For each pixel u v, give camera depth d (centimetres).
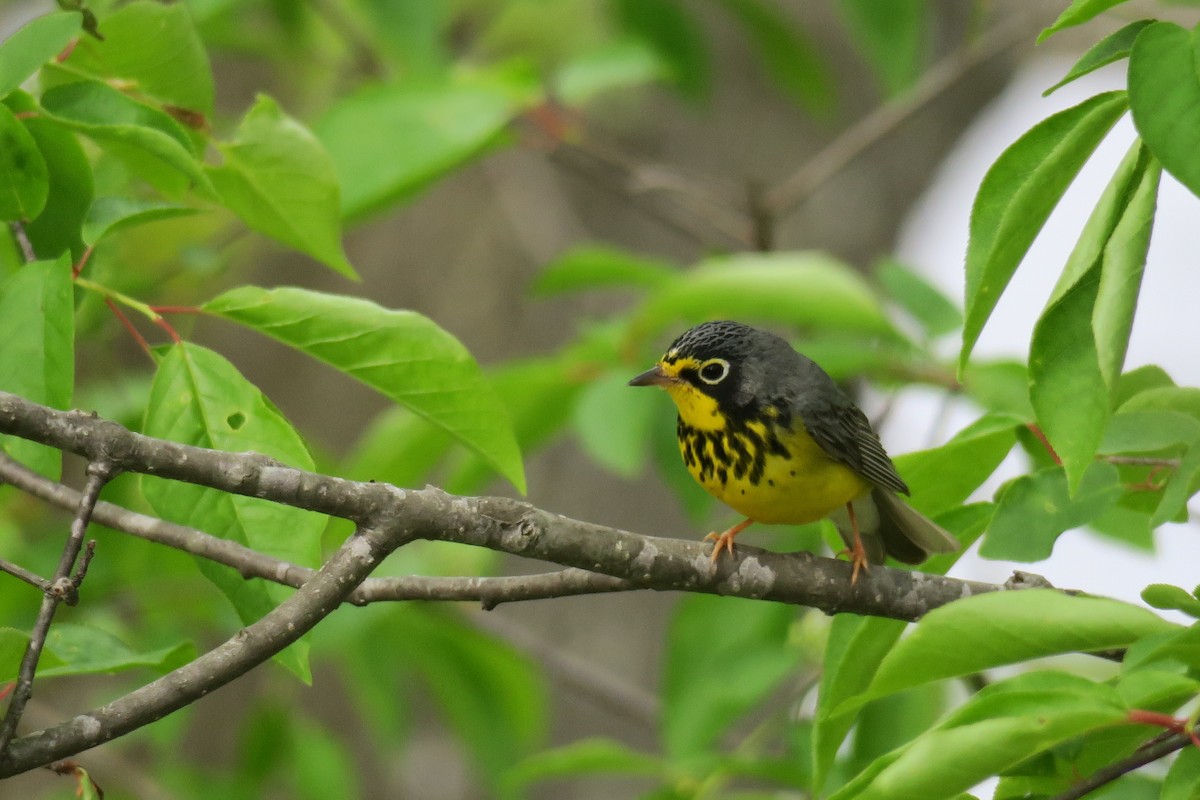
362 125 1164
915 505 881
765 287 1145
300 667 685
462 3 1880
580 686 1571
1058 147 567
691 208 1575
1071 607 591
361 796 1894
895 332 1148
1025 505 747
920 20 1416
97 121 741
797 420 958
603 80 1337
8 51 689
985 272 593
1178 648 549
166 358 729
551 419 1296
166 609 1373
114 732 596
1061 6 1471
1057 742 550
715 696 1152
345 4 1582
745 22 1577
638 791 1789
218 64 1986
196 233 1664
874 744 1076
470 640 1449
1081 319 614
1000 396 1142
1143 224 568
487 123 1174
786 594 798
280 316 764
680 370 996
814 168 1469
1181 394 751
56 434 609
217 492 734
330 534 1320
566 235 1831
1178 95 505
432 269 1906
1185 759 562
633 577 756
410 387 789
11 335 692
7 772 576
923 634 600
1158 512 596
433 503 678
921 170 1894
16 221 755
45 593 580
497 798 1563
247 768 1408
